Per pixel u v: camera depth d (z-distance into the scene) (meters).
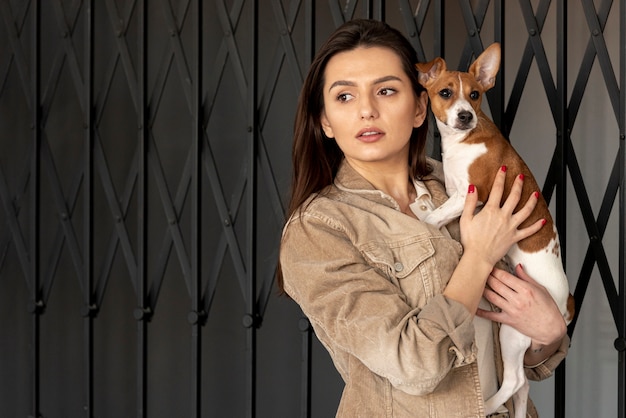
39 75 3.08
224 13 2.80
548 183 2.43
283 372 3.88
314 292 1.60
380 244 1.64
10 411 3.77
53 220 3.73
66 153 3.76
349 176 1.79
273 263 2.76
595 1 3.25
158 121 3.89
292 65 2.69
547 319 1.69
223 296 3.90
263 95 2.77
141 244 2.92
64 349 3.82
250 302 2.77
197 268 2.84
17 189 3.16
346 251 1.61
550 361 1.92
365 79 1.69
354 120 1.70
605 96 3.22
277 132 3.85
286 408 3.88
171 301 3.93
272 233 3.83
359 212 1.68
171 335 3.94
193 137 2.83
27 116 3.64
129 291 3.81
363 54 1.70
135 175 2.94
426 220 1.82
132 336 3.80
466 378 1.59
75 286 3.79
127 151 3.82
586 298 3.31
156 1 3.81
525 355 1.86
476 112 1.92
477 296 1.60
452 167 1.92
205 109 2.86
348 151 1.73
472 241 1.64
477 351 1.60
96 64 3.84
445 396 1.58
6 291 3.73
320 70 1.77
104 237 3.84
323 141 1.83
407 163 1.88
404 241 1.64
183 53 2.86
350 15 2.62
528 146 3.52
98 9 3.82
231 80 3.81
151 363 3.96
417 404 1.58
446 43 3.83
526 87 3.54
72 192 3.06
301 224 1.68
